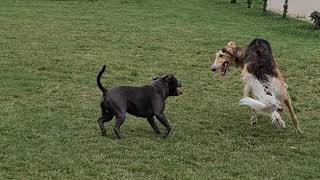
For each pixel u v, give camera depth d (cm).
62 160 621
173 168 623
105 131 686
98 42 1108
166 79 701
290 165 651
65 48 1048
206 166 634
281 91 727
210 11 1569
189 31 1245
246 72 738
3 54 981
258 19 1472
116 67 946
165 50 1072
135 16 1415
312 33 1279
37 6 1520
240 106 814
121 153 646
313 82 922
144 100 684
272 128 749
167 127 693
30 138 667
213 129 733
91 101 791
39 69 911
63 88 833
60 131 688
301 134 733
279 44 1157
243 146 690
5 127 688
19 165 609
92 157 633
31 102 773
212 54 1060
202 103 817
